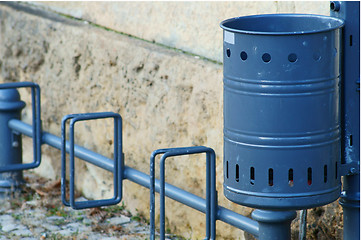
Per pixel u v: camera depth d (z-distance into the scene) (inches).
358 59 174.7
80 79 289.9
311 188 166.9
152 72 254.7
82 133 293.9
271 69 160.4
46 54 306.8
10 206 285.6
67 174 307.7
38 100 268.2
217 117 233.1
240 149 168.2
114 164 233.1
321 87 163.0
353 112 176.9
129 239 253.9
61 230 262.8
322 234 211.3
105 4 286.2
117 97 272.8
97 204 231.5
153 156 186.1
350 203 182.2
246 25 178.1
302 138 163.6
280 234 180.4
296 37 158.6
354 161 177.9
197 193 246.8
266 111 162.7
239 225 192.9
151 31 265.4
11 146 288.2
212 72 232.7
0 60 335.9
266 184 166.4
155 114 256.8
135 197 275.3
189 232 254.5
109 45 272.5
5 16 329.4
